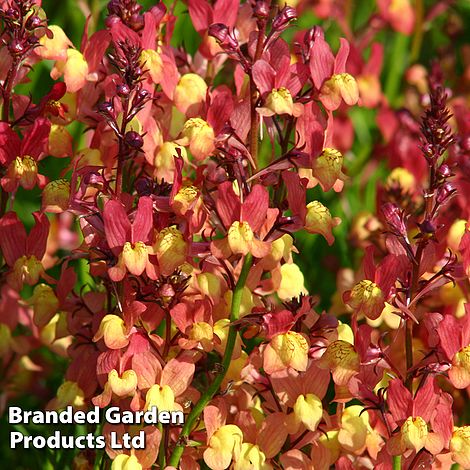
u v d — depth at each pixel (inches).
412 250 17.2
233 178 17.6
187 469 17.6
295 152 17.4
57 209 17.6
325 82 17.7
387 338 20.5
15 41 17.8
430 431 17.1
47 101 18.4
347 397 17.8
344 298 17.4
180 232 17.2
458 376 17.0
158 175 18.3
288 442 18.0
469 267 17.2
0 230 18.3
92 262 17.7
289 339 17.2
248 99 17.6
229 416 18.1
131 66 17.1
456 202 20.4
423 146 17.1
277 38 17.6
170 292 17.3
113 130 17.8
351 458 18.3
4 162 18.2
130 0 18.5
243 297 17.9
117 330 17.1
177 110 18.7
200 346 17.5
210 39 19.0
